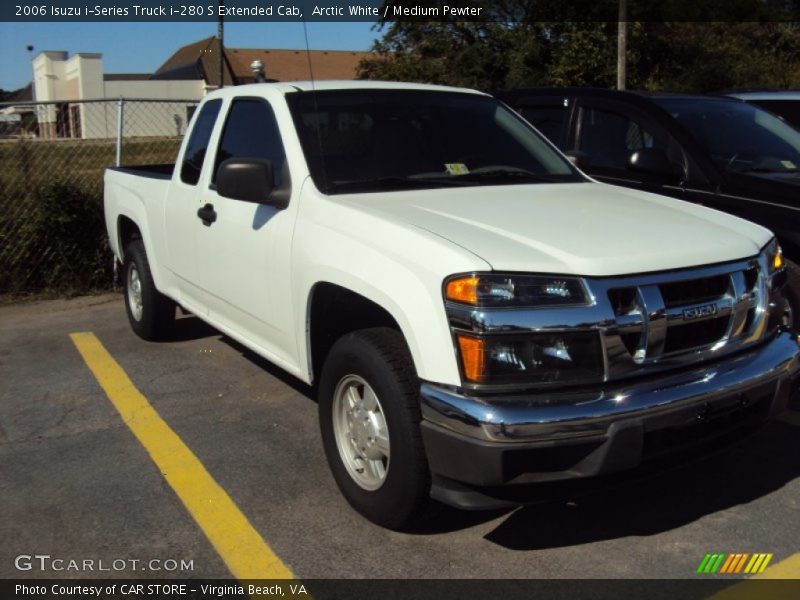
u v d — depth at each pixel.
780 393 3.37
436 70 23.83
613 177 5.92
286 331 4.05
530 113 6.78
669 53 27.27
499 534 3.45
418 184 4.08
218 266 4.71
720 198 5.19
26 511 3.67
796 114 7.90
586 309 2.93
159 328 6.16
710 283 3.24
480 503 2.98
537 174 4.51
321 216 3.74
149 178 5.83
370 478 3.48
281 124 4.24
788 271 4.80
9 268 8.07
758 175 5.18
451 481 3.03
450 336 2.94
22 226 8.06
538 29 23.86
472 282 2.91
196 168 5.14
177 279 5.46
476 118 4.73
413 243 3.18
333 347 3.55
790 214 4.80
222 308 4.82
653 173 5.42
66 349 6.21
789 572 3.15
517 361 2.90
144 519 3.60
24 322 7.11
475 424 2.83
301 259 3.77
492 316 2.88
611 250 3.10
